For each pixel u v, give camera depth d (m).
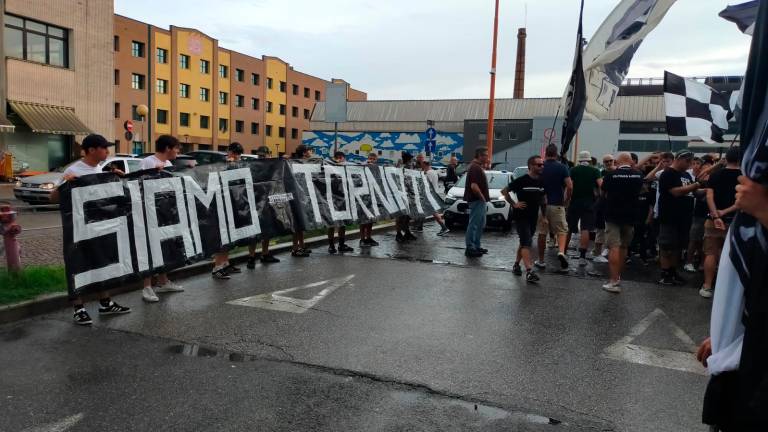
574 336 5.20
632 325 5.62
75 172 5.57
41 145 24.23
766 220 1.51
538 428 3.37
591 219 9.25
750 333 1.54
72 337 4.85
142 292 6.55
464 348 4.78
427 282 7.39
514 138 52.00
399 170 11.52
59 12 24.44
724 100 10.12
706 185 7.52
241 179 7.71
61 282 6.06
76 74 25.53
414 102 64.31
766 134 1.50
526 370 4.30
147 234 6.14
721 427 1.72
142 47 53.72
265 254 8.58
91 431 3.19
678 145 51.78
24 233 10.14
